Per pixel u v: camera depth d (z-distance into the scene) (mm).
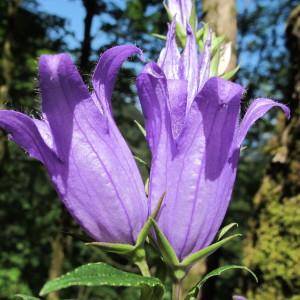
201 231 91
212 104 87
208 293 344
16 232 700
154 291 91
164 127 91
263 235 300
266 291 292
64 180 91
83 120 89
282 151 304
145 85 91
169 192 91
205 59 103
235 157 92
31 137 91
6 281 643
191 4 113
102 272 78
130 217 91
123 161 92
